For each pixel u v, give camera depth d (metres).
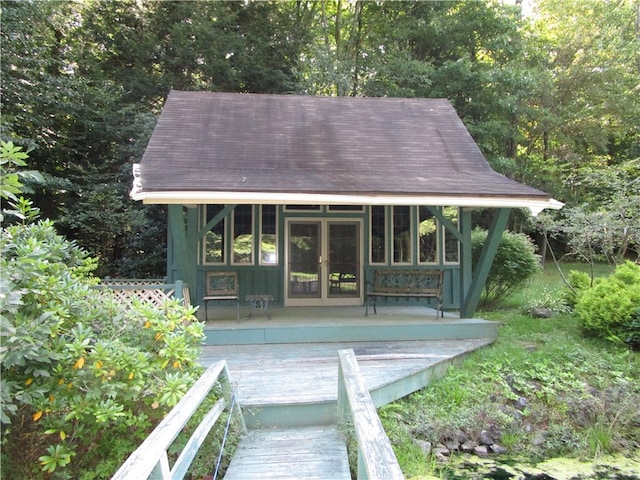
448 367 6.08
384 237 10.07
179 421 2.42
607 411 5.54
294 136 9.08
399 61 16.44
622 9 18.66
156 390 3.65
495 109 16.66
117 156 13.50
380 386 4.89
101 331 3.97
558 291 10.66
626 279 7.89
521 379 5.96
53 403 3.33
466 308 7.95
